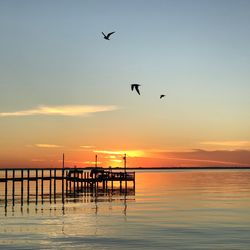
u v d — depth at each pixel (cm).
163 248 4650
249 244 4812
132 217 6819
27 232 5509
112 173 12219
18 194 11612
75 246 4775
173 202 9256
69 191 12694
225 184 17562
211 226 5978
